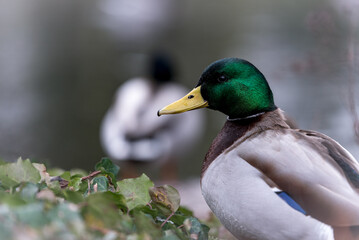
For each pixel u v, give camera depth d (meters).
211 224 6.97
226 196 4.55
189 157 15.72
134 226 4.07
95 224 3.73
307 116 15.20
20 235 3.07
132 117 14.63
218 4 27.47
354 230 4.15
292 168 4.34
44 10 26.62
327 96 15.74
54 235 3.18
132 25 24.52
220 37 23.39
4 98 16.95
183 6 26.20
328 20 8.46
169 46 23.05
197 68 20.55
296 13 25.02
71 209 3.48
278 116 5.07
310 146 4.47
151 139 14.55
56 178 4.66
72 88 18.20
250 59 19.72
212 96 5.26
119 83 18.86
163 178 14.86
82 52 21.72
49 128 15.55
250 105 5.08
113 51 22.31
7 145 14.41
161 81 16.58
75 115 16.50
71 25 24.80
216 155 4.97
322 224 4.20
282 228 4.32
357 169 4.40
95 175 5.05
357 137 8.13
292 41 21.31
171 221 4.64
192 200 10.45
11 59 20.16
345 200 4.14
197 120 15.35
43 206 3.56
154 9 24.56
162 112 5.35
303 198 4.26
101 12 25.72
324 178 4.25
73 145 15.12
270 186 4.37
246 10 26.42
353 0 8.32
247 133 4.97
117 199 4.26
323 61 8.76
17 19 25.19
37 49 21.50
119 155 14.52
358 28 11.04
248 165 4.49
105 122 15.02
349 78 8.23
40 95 17.30
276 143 4.54
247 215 4.44
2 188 4.36
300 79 16.48
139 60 19.75
